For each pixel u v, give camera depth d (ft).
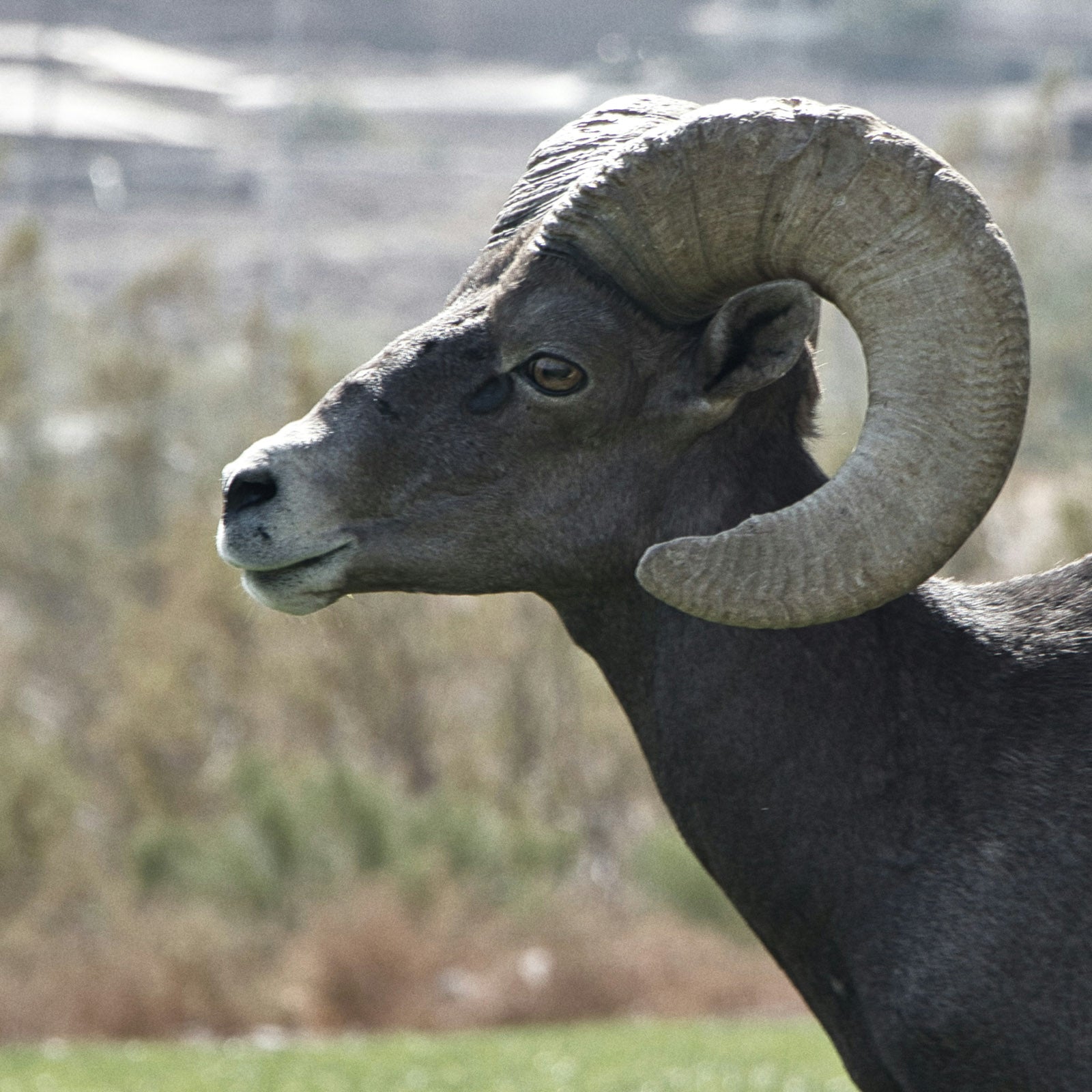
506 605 240.12
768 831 45.42
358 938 172.96
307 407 244.22
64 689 277.23
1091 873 42.78
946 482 41.47
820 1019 46.39
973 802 44.16
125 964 174.29
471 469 45.80
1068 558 209.26
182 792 233.14
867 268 42.39
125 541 317.63
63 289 529.04
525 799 229.86
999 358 41.27
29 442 339.77
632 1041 133.90
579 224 44.91
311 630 238.89
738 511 46.29
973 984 42.47
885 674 45.52
